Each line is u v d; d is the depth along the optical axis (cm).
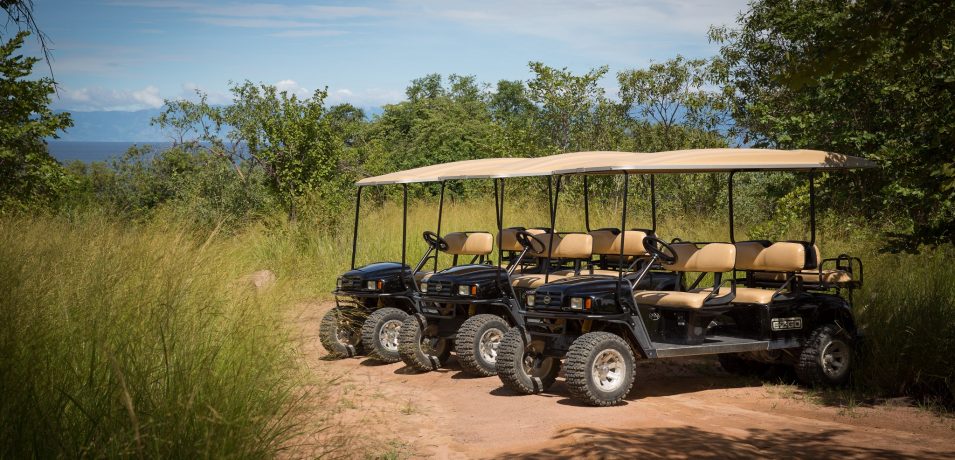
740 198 1630
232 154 2058
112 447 384
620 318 682
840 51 530
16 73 1644
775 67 1487
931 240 707
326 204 1647
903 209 1024
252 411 455
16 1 632
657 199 1712
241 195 1831
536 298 714
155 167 2491
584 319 686
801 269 746
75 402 392
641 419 623
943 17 517
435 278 853
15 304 453
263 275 1199
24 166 1683
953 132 655
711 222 1525
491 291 834
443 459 527
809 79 541
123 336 471
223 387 453
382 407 672
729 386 759
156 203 2341
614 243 869
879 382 725
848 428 596
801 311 752
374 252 1470
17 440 374
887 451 532
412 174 927
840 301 766
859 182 1016
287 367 550
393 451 538
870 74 927
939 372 699
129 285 543
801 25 1035
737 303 746
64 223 773
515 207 1709
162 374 449
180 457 395
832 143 1191
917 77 805
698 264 736
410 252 1471
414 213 1730
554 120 2034
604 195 1758
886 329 749
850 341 748
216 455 398
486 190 1934
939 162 680
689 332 719
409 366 859
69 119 1725
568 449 534
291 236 1511
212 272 632
